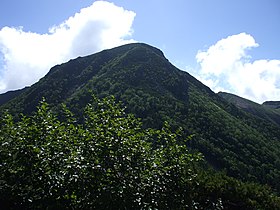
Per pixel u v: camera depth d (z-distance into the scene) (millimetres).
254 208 24891
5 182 8852
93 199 8492
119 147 9219
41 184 8688
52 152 8938
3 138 9391
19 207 8805
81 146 9203
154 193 9797
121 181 8875
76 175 8453
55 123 9836
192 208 11430
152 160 10203
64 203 8656
